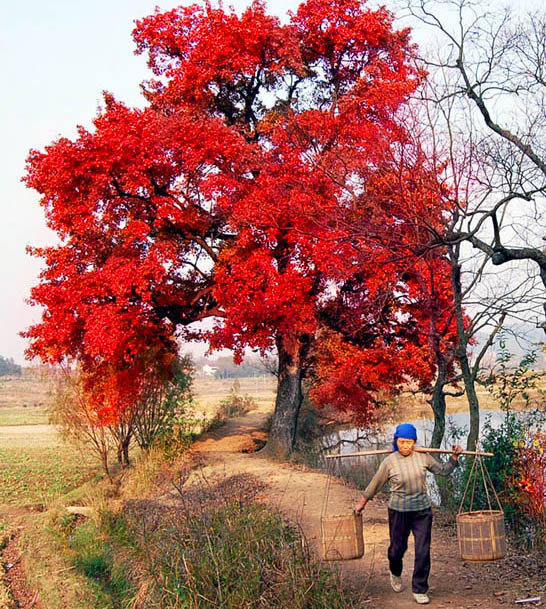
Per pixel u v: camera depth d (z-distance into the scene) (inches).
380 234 572.7
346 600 314.8
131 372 893.8
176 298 917.2
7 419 2605.8
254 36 853.2
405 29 820.0
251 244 830.5
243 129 888.9
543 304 478.3
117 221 874.1
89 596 439.8
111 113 825.5
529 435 445.1
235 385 2130.9
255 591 308.7
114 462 1090.1
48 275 848.3
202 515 386.3
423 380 918.4
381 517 520.1
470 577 364.5
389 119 595.2
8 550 598.2
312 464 885.2
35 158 810.8
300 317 815.7
